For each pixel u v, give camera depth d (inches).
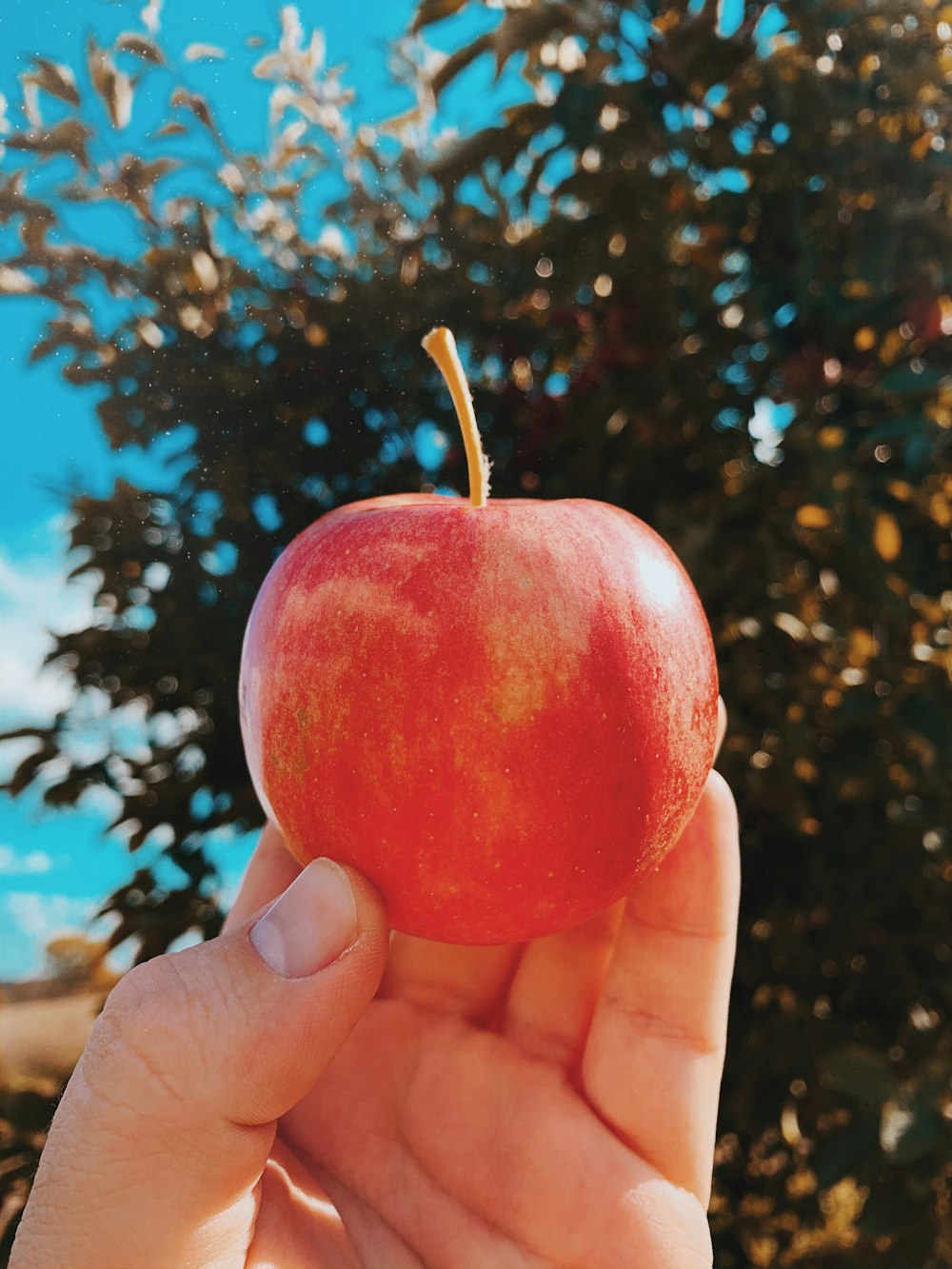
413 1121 7.9
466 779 5.3
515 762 5.3
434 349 6.4
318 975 5.7
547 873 5.6
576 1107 7.7
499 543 5.6
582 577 5.6
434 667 5.4
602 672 5.5
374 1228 7.3
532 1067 8.0
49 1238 5.5
